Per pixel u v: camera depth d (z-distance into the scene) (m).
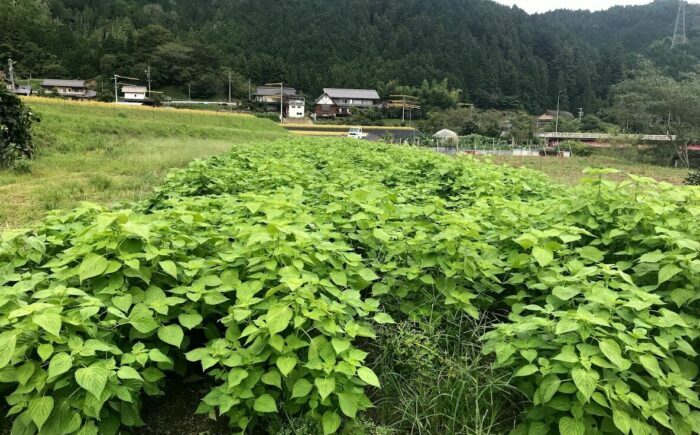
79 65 89.69
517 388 2.93
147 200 6.63
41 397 2.38
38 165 12.71
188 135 30.20
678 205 4.77
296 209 4.53
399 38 126.88
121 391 2.47
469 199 7.01
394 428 2.97
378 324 3.72
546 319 2.87
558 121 81.62
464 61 112.62
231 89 93.94
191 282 3.34
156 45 94.38
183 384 3.36
